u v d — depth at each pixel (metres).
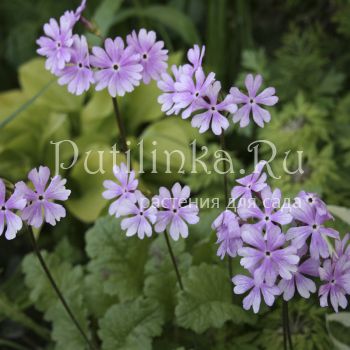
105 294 0.46
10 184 0.33
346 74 0.66
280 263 0.30
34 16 0.78
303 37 0.64
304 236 0.30
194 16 0.75
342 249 0.32
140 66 0.35
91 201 0.55
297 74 0.62
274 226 0.30
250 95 0.33
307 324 0.42
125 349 0.40
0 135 0.62
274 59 0.71
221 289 0.41
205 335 0.44
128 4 0.74
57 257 0.47
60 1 0.76
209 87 0.33
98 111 0.62
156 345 0.44
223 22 0.67
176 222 0.33
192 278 0.40
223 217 0.31
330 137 0.60
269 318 0.42
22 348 0.51
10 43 0.77
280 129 0.56
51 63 0.36
